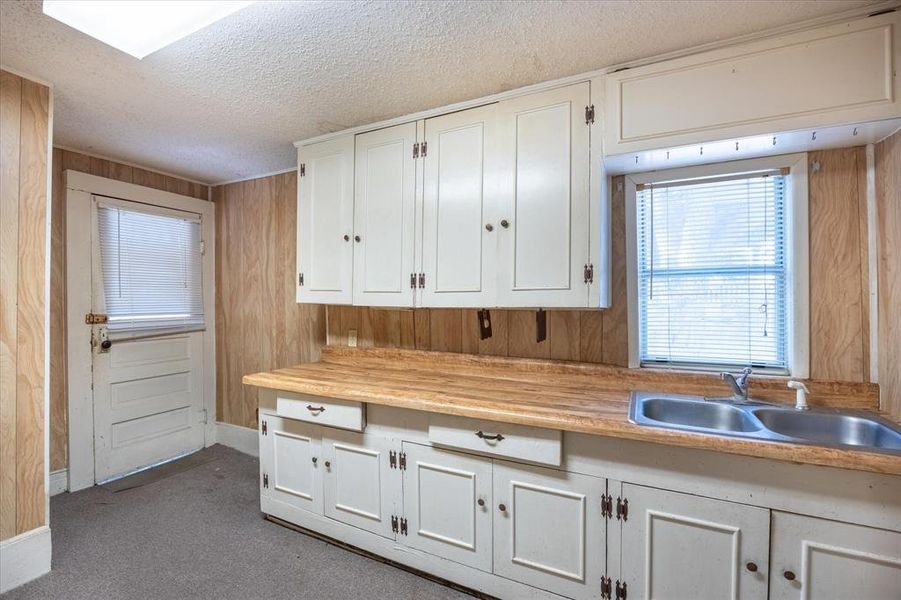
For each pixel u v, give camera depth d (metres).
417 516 1.85
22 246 1.76
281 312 3.16
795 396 1.69
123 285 2.89
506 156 1.92
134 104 2.02
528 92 1.88
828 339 1.67
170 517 2.35
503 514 1.67
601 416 1.50
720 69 1.53
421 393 1.85
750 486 1.31
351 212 2.34
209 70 1.72
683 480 1.39
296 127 2.33
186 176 3.28
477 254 2.00
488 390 1.91
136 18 1.31
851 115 1.37
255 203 3.29
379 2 1.31
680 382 1.86
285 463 2.22
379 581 1.83
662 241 1.96
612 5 1.35
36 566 1.81
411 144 2.16
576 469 1.54
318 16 1.38
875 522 1.19
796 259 1.71
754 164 1.76
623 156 1.71
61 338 2.62
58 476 2.60
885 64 1.33
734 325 1.85
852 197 1.63
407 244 2.18
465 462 1.74
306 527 2.16
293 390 2.08
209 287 3.47
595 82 1.75
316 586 1.79
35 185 1.80
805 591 1.25
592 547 1.51
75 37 1.49
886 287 1.52
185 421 3.29
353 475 2.01
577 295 1.79
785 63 1.45
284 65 1.68
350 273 2.35
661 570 1.42
